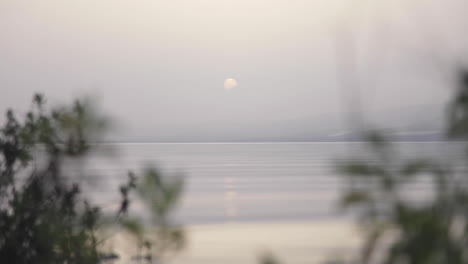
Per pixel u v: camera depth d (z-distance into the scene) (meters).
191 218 30.75
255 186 58.81
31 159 9.28
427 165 2.01
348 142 2.06
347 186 2.04
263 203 40.09
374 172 2.03
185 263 18.20
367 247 2.03
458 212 2.03
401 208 2.00
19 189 9.39
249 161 131.88
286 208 36.12
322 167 98.81
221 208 36.41
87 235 8.86
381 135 2.01
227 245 21.52
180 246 3.35
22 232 9.24
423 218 1.99
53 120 8.95
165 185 3.00
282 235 23.47
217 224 27.94
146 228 3.33
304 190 52.22
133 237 3.41
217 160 137.50
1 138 9.42
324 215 30.30
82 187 9.06
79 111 6.30
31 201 9.21
